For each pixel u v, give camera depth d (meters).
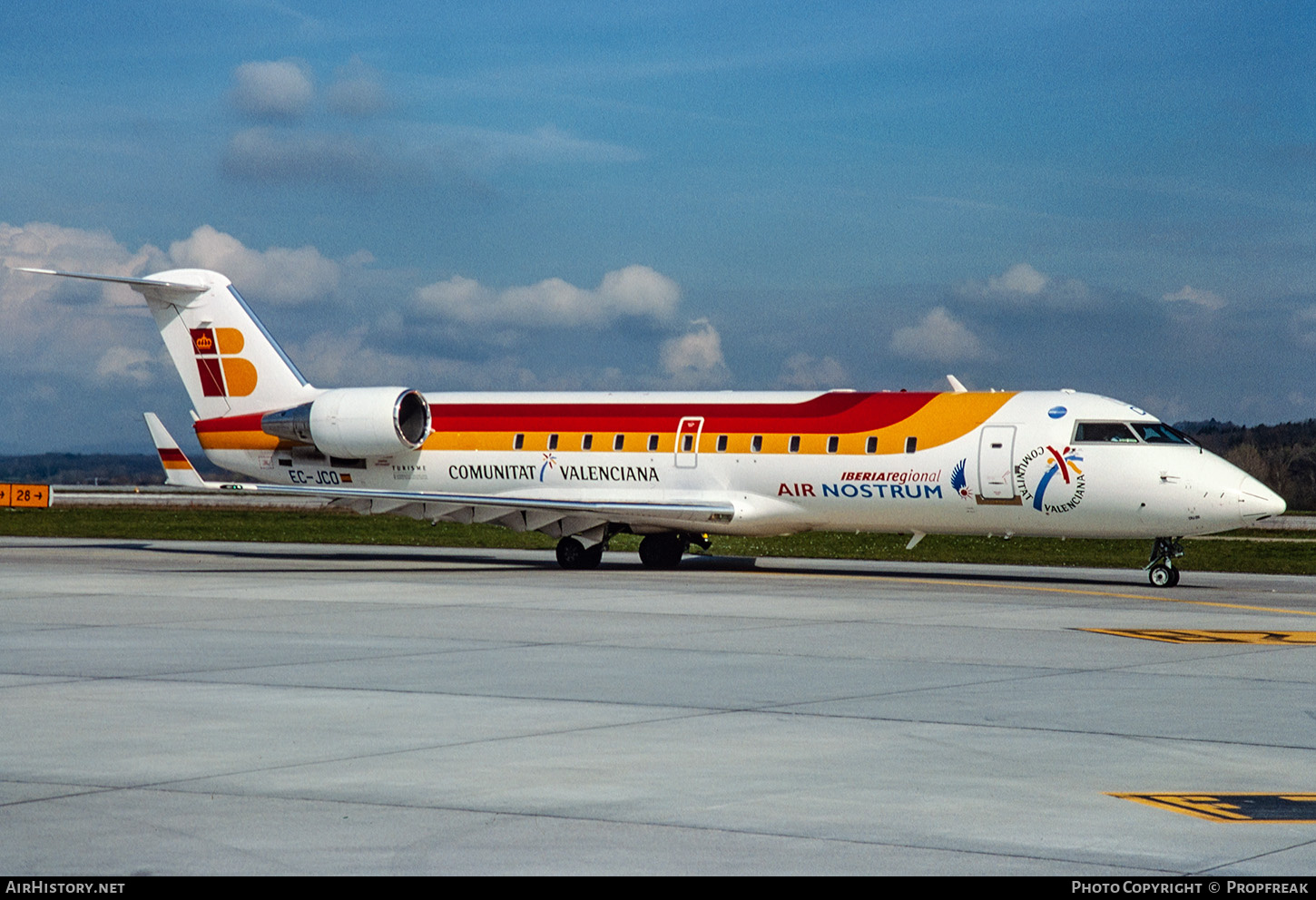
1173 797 26.77
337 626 56.19
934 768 29.23
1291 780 28.41
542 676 42.25
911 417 86.06
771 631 54.88
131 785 27.19
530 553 118.31
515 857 22.20
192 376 106.12
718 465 90.81
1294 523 190.00
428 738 32.19
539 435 97.06
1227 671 44.25
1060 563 110.62
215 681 40.81
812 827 24.22
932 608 65.50
